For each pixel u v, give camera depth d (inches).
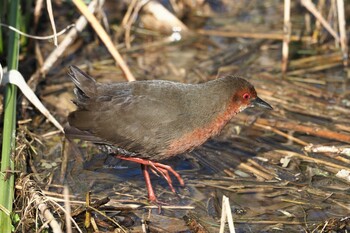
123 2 658.2
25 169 452.4
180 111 416.2
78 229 377.4
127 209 427.5
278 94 560.4
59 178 459.8
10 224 385.1
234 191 452.4
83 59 597.9
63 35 603.5
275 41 639.1
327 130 506.6
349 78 585.9
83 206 413.7
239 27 656.4
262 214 428.8
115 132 418.3
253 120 525.7
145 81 430.9
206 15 673.6
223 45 633.6
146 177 442.9
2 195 399.5
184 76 581.6
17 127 492.4
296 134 513.0
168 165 477.1
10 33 484.4
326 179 462.6
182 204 438.9
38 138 493.7
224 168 477.1
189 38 640.4
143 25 653.3
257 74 588.7
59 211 413.1
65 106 534.0
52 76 569.0
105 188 452.8
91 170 471.8
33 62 573.0
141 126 415.8
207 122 422.6
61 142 496.4
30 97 476.4
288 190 452.4
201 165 481.4
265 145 500.4
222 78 432.8
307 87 570.6
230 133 515.2
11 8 489.1
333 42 637.3
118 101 420.8
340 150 486.0
